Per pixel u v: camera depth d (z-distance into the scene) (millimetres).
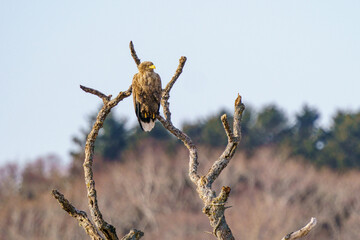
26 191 164250
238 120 20203
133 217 147875
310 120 189625
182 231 138625
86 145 20391
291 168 153000
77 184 156750
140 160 158875
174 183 156125
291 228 136000
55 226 131875
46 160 171000
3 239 136000
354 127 173125
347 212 147875
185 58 24172
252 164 156875
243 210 139875
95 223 19562
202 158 165000
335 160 169250
